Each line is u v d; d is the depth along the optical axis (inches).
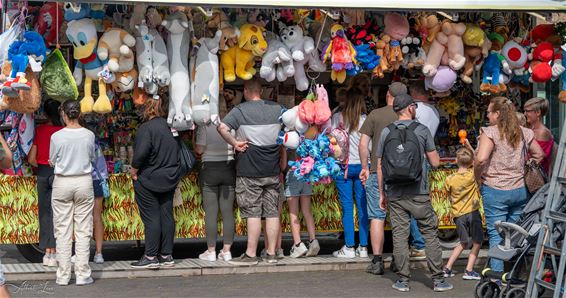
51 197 340.8
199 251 411.2
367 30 364.2
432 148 318.0
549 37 376.2
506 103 318.0
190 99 344.8
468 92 417.1
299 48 351.9
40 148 345.7
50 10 340.2
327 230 381.1
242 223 374.3
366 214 374.3
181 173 351.9
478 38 365.1
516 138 315.3
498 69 376.2
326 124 361.1
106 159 375.2
